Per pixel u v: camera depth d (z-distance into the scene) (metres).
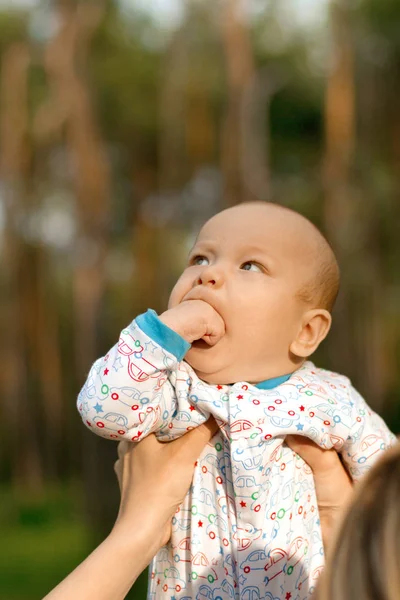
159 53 13.85
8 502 14.30
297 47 14.38
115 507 11.69
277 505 1.83
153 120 14.39
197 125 12.92
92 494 11.75
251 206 2.01
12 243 15.03
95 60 13.58
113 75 13.89
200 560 1.84
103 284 13.08
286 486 1.85
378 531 0.96
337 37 11.48
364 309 12.20
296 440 1.87
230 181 12.21
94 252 13.01
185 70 12.75
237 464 1.77
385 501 0.99
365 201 11.91
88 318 13.02
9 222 14.82
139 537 1.78
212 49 12.60
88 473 11.89
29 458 15.36
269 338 1.88
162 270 14.19
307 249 1.96
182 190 13.58
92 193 12.79
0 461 15.53
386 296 13.10
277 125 16.09
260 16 13.95
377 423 2.00
